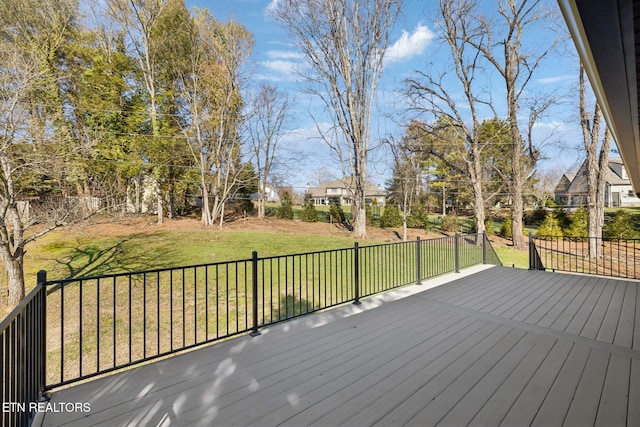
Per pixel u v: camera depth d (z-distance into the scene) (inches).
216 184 634.8
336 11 534.9
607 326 124.0
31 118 240.1
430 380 84.9
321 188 1582.2
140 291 262.2
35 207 279.7
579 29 48.4
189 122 617.0
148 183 565.9
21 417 62.7
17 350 61.1
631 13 43.3
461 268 240.4
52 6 356.8
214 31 596.4
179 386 83.0
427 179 825.5
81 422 68.7
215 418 69.8
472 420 68.1
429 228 679.1
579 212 533.6
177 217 686.5
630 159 136.9
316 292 258.4
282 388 81.7
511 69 474.0
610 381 83.6
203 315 212.4
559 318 133.6
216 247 425.1
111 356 166.4
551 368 90.9
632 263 380.2
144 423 68.4
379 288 264.5
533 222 773.9
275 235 530.9
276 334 118.0
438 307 149.3
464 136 537.6
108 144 454.6
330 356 99.8
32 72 238.4
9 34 315.0
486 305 152.2
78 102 467.5
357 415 70.3
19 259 249.4
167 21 577.3
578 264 380.5
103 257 366.3
